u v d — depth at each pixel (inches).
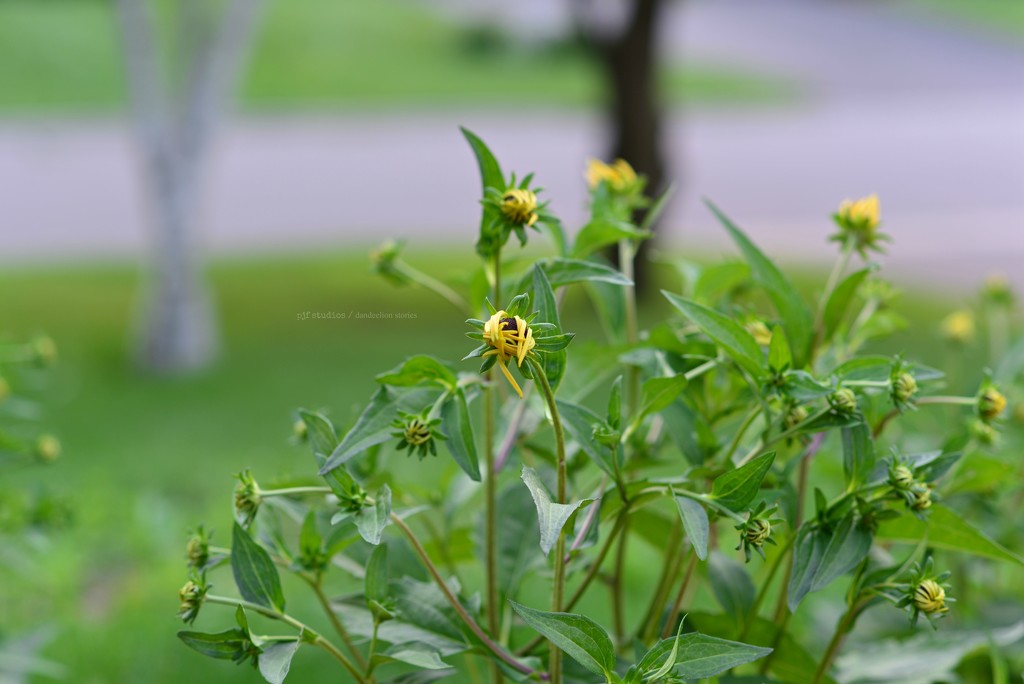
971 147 775.1
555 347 58.1
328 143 797.2
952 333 120.6
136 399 342.3
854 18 1475.1
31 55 1002.1
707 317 69.7
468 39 1142.3
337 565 82.0
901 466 68.6
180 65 370.9
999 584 116.3
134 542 219.5
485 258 71.8
